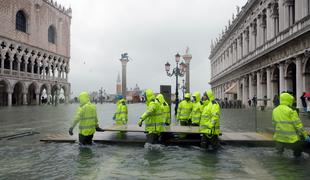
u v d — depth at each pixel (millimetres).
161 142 12867
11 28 62375
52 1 78875
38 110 43906
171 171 8383
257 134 14289
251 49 48281
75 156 10336
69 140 13070
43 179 7539
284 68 33406
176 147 12312
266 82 41812
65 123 22469
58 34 82562
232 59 64938
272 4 37406
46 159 9828
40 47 73125
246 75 51438
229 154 10812
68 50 88812
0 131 17125
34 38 70750
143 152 11180
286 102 10133
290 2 32750
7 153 10773
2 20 59625
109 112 40938
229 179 7582
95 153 10867
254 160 9781
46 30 76250
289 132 9930
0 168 8641
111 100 133125
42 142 13094
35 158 9977
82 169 8547
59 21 83062
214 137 11625
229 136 13570
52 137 13836
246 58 49938
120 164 9203
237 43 58781
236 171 8391
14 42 63219
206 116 11648
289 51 31266
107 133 15141
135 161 9656
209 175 7961
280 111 10141
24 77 66500
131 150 11547
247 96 52219
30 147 11945
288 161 9586
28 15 68438
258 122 22312
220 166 8992
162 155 10641
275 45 33844
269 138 12938
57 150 11367
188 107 16391
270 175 7965
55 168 8656
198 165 9117
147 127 12141
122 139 13086
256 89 47344
